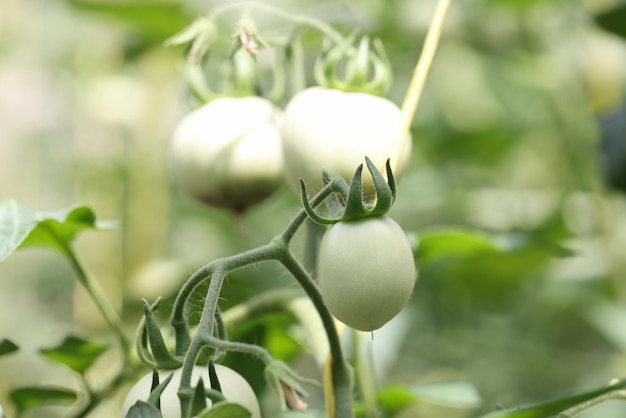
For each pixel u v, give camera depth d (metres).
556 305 1.43
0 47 1.69
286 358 1.00
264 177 0.89
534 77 1.45
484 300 1.40
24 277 1.81
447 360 1.49
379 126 0.82
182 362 0.76
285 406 0.76
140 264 1.48
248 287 1.08
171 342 0.86
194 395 0.72
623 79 1.30
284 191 1.46
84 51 1.69
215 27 0.88
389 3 1.29
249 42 0.84
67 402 0.94
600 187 1.28
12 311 1.76
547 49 1.38
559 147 1.49
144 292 1.25
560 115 1.42
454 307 1.42
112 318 0.91
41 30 1.72
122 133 1.67
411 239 0.98
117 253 1.52
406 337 1.36
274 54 0.91
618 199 1.29
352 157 0.82
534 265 1.29
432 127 1.53
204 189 0.89
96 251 1.52
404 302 0.75
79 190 1.62
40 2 1.72
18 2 1.70
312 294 0.77
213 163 0.88
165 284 1.25
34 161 1.72
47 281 1.81
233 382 0.76
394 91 1.50
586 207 1.36
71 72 1.72
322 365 0.84
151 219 1.50
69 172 1.73
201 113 0.89
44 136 1.73
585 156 1.34
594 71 1.33
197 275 0.76
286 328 0.97
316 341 0.85
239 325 0.91
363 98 0.83
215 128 0.89
